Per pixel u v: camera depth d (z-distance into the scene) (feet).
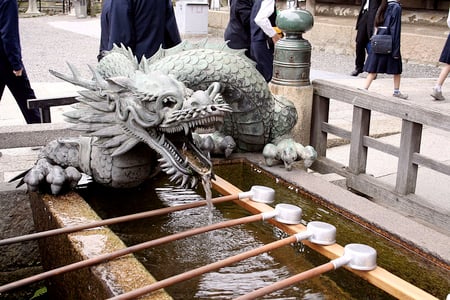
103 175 7.83
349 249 6.23
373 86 27.14
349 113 20.86
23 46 42.88
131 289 5.40
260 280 6.90
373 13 29.35
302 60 11.76
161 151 7.06
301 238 6.60
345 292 6.70
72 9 83.15
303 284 6.83
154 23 12.89
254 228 8.35
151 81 7.04
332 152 16.87
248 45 18.80
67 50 41.24
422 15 43.98
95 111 7.41
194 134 10.30
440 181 15.10
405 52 39.52
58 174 7.71
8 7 15.51
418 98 24.57
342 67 36.73
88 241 6.41
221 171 10.41
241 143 10.68
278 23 11.83
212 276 6.95
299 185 9.25
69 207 7.45
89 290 5.97
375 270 6.20
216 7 62.23
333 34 44.98
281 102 10.66
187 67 9.54
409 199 10.73
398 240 7.45
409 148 10.73
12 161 14.75
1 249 9.34
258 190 7.97
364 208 8.29
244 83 9.89
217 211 8.82
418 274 7.02
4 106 22.00
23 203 9.25
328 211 8.62
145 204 8.80
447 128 9.91
